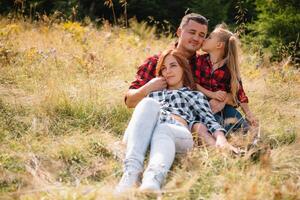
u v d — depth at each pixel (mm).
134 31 8750
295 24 8492
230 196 2600
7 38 6180
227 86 3906
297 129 4066
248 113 3887
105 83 5012
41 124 3822
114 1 12055
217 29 3918
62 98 4227
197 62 3912
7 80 4863
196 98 3527
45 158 3232
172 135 3088
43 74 5102
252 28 9039
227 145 3186
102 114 4113
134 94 3617
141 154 2885
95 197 2551
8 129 3701
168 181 2896
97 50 6305
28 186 2807
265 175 2863
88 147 3426
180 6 12680
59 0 11117
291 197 2668
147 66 3863
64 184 2908
